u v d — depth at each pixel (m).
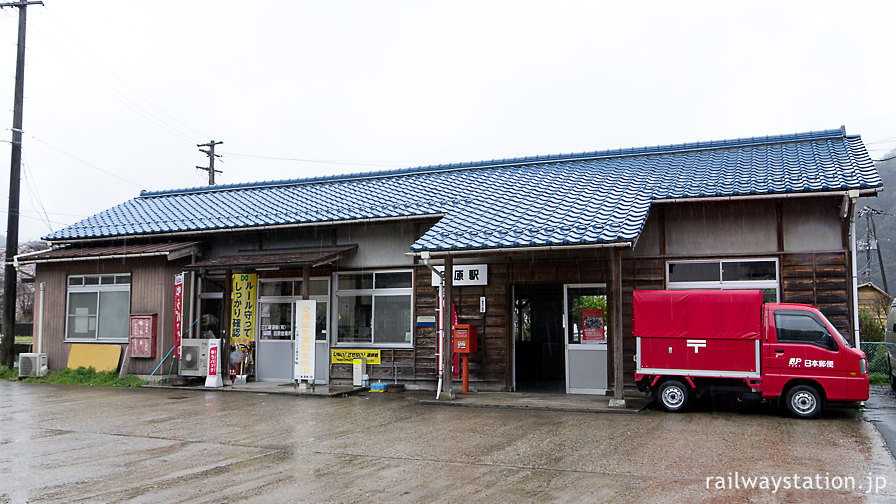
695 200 10.75
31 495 5.53
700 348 9.57
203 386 13.23
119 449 7.37
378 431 8.43
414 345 12.87
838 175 10.51
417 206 13.15
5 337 16.16
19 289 36.62
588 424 8.79
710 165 12.80
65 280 15.26
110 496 5.49
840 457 6.71
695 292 9.67
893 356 12.59
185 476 6.14
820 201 10.73
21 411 10.21
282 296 14.02
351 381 13.24
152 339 13.86
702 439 7.69
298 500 5.35
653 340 9.81
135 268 14.41
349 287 13.59
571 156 15.31
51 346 15.21
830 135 13.29
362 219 12.89
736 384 9.47
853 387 8.89
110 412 10.09
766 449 7.11
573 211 11.36
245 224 13.68
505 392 12.06
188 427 8.77
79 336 15.07
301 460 6.80
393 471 6.31
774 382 9.20
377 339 13.27
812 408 9.06
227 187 17.97
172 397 11.88
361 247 13.49
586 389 11.70
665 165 13.50
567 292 11.98
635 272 11.55
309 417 9.57
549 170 14.82
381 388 12.58
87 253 14.57
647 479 5.93
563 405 10.18
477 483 5.85
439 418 9.43
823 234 10.70
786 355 9.17
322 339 13.59
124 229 15.06
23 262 15.40
